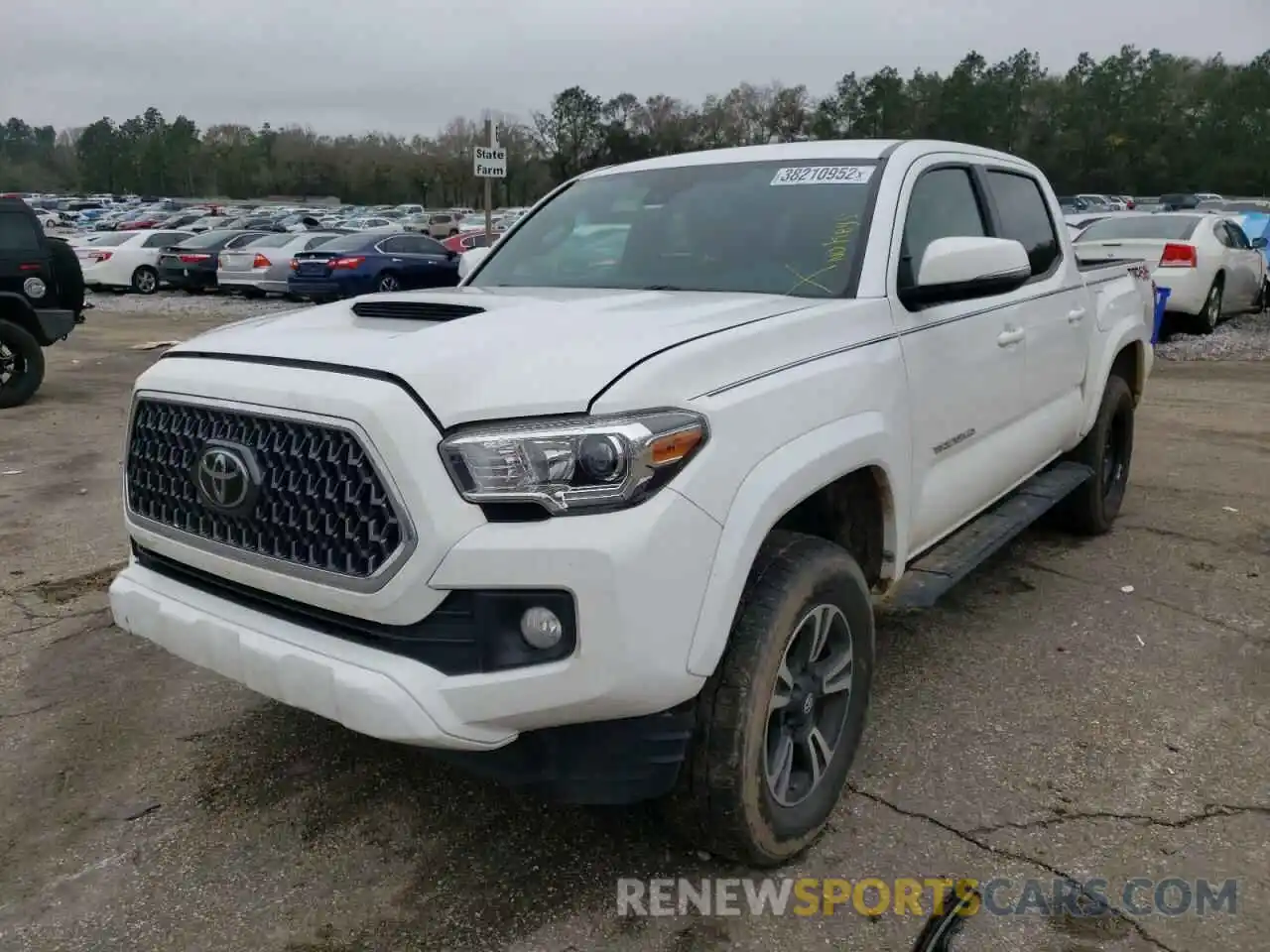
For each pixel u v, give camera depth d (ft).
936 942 8.49
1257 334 45.78
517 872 9.42
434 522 7.53
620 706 7.69
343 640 8.16
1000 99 275.18
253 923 8.80
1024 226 15.28
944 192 13.17
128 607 9.64
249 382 8.51
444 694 7.67
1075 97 282.56
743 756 8.55
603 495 7.52
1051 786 10.73
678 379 8.07
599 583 7.41
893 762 11.21
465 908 8.95
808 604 9.07
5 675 13.44
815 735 9.66
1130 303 18.78
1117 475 19.30
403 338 8.62
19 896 9.16
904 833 9.96
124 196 343.05
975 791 10.65
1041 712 12.30
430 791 10.75
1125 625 14.88
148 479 9.64
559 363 7.95
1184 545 18.35
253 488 8.41
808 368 9.35
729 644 8.55
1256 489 22.00
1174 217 45.06
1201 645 14.19
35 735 11.93
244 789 10.80
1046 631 14.67
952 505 12.30
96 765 11.30
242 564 8.64
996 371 13.08
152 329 58.85
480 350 8.18
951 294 11.32
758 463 8.44
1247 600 15.76
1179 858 9.55
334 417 7.86
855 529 10.92
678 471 7.84
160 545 9.52
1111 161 282.97
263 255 76.13
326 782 10.93
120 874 9.47
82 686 13.15
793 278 11.23
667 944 8.50
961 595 16.03
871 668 10.26
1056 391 15.53
